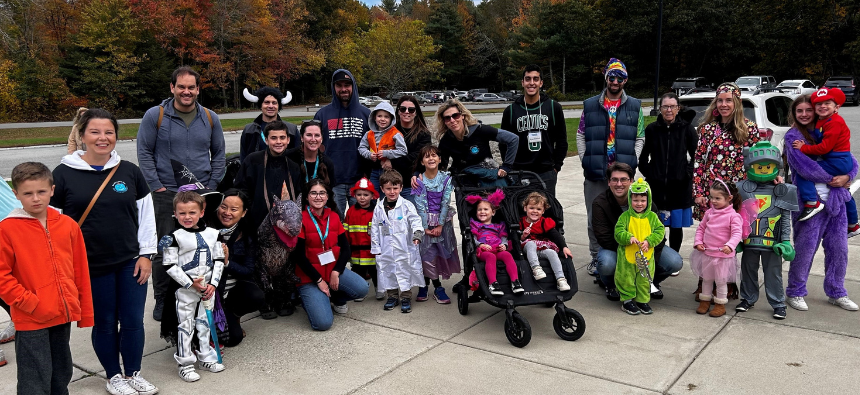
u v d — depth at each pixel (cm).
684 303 511
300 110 4759
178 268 373
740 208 470
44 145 1919
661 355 400
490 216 479
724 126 534
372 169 590
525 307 511
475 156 541
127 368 357
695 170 548
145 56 4409
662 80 5750
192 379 372
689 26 5062
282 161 476
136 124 2742
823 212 475
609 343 424
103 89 4266
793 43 4312
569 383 360
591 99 576
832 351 401
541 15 5906
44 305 292
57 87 3984
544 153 582
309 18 6169
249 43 5044
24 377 297
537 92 577
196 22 4741
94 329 351
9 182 1146
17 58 3956
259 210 459
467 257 474
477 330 458
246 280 441
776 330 442
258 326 474
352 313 504
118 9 4303
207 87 4981
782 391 345
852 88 3189
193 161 488
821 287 542
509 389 353
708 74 5653
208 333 391
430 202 516
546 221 470
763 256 469
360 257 522
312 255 469
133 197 348
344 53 5447
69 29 4616
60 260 300
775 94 965
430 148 509
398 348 423
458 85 7669
